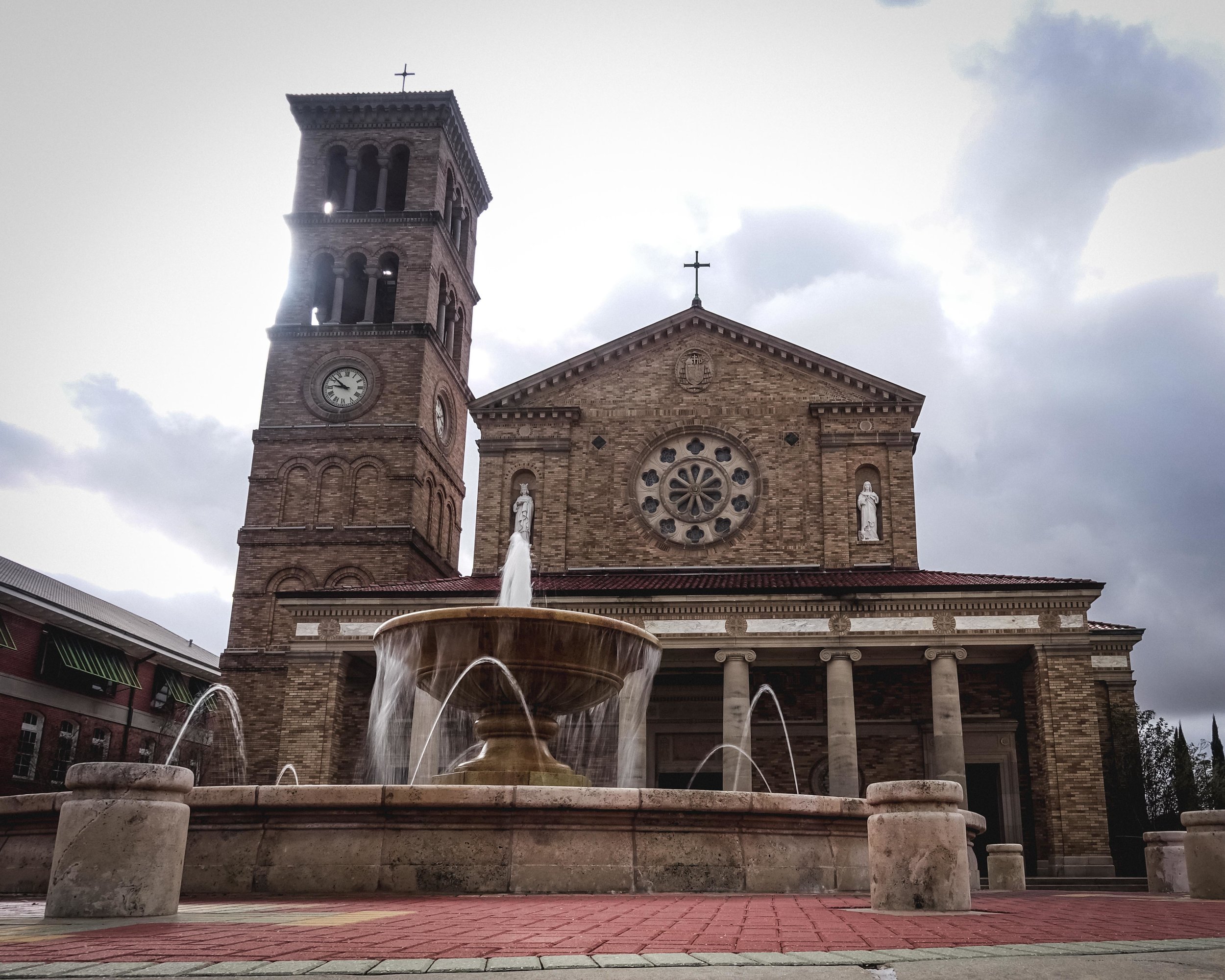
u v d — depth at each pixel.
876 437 43.75
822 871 16.39
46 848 15.63
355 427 49.97
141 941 8.22
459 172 59.97
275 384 51.12
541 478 44.44
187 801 14.94
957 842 11.79
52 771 50.91
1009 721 39.25
